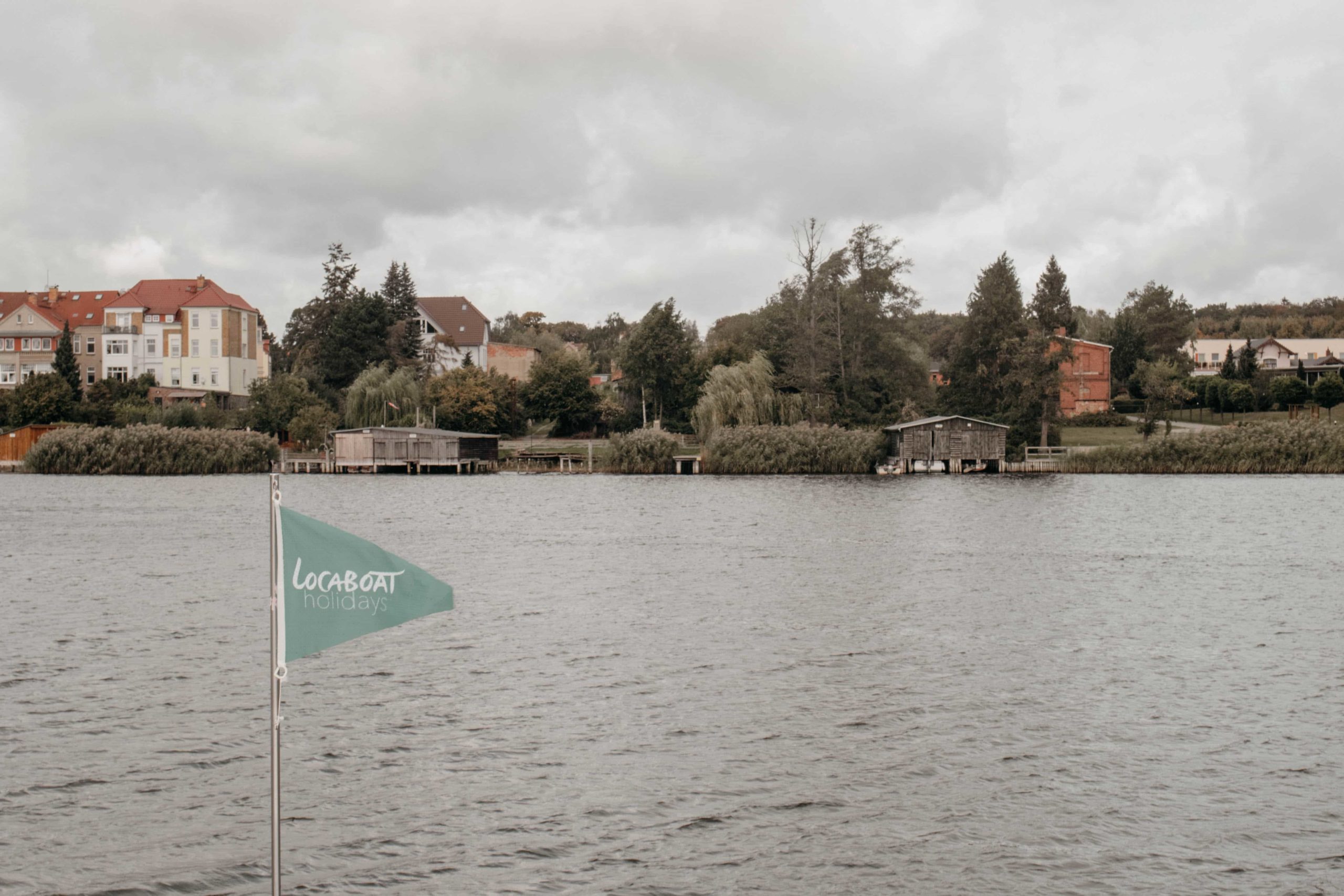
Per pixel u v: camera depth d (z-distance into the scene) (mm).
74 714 20531
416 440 96250
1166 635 28031
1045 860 14539
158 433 91312
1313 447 85750
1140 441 98562
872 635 27844
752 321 129125
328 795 16672
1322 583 36438
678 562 41375
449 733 19641
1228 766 17922
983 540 48156
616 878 14078
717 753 18594
